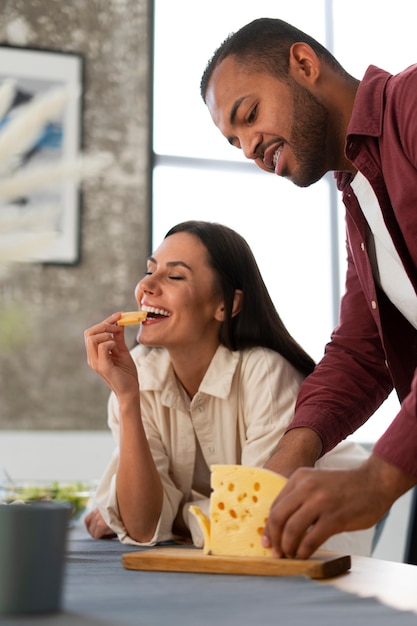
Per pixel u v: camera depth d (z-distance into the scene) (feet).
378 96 4.66
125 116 13.50
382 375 5.34
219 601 2.90
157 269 5.81
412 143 4.41
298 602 2.88
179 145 13.94
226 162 14.02
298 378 5.85
